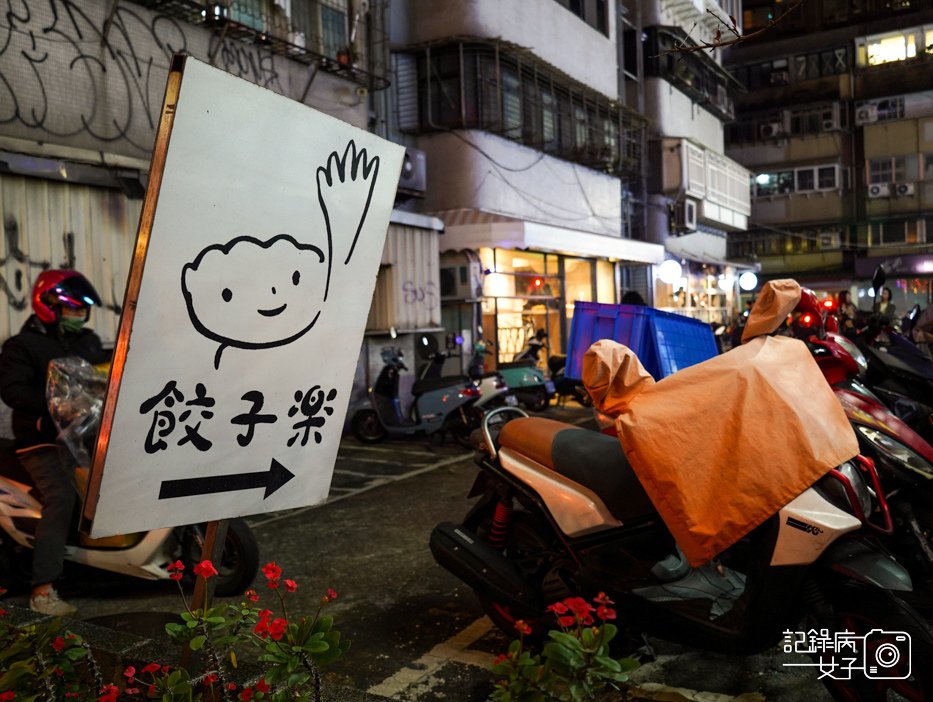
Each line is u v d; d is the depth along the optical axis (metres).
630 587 2.83
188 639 1.54
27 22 7.07
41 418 3.64
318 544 4.96
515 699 1.35
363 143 1.83
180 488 1.57
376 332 10.84
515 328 14.84
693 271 25.91
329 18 10.57
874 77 33.16
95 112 7.65
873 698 2.32
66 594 4.12
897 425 3.45
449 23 14.03
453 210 13.94
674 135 24.56
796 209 35.06
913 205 32.91
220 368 1.60
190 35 8.61
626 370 2.63
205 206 1.50
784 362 2.63
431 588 4.09
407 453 8.32
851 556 2.36
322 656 1.43
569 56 17.42
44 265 6.95
